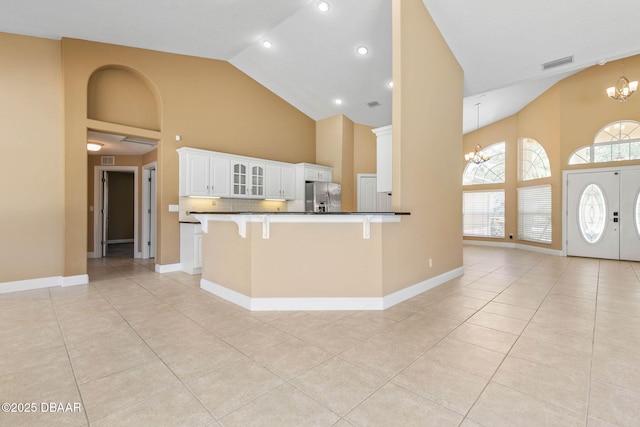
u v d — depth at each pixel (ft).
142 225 21.62
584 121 21.21
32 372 6.28
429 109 13.20
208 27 14.58
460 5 12.96
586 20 12.85
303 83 20.18
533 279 14.74
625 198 19.89
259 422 4.80
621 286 13.28
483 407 5.15
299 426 4.71
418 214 12.31
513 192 27.58
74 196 13.57
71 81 13.48
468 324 8.86
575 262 19.65
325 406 5.19
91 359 6.83
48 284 13.25
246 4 13.19
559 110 22.35
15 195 12.60
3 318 9.39
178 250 16.83
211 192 17.13
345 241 10.26
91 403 5.27
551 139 23.08
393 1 11.14
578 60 14.74
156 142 17.28
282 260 10.21
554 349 7.26
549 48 14.37
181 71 16.88
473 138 30.96
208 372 6.28
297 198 21.48
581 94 21.34
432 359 6.80
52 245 13.37
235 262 10.94
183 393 5.57
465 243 31.30
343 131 23.04
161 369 6.40
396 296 10.89
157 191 16.51
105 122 14.40
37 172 13.01
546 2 12.45
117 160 22.09
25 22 12.09
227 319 9.31
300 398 5.41
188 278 14.89
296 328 8.59
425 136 12.86
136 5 12.16
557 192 22.67
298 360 6.77
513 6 12.77
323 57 17.49
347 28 15.23
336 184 22.29
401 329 8.51
